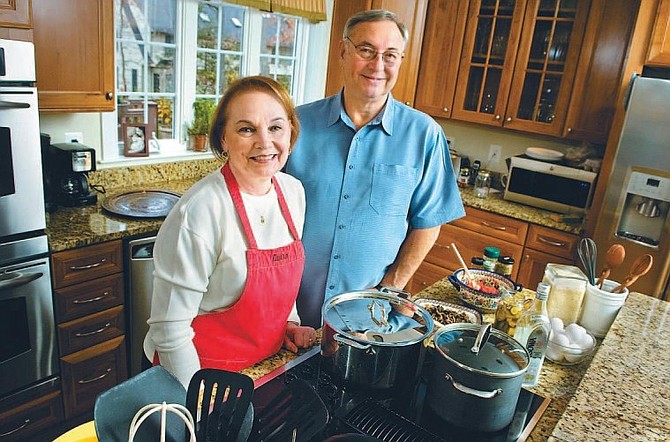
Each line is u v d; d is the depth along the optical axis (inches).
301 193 51.3
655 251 99.1
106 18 86.4
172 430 25.8
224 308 45.1
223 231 42.1
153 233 88.1
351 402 36.9
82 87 86.0
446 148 67.2
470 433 35.5
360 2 126.1
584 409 35.4
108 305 86.0
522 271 122.4
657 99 94.7
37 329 77.9
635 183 99.1
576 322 53.6
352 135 62.6
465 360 35.2
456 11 132.3
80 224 84.4
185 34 111.3
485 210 125.2
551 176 121.4
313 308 65.6
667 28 96.0
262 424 28.2
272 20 127.7
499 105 130.9
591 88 117.3
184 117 117.2
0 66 66.6
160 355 42.3
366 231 63.4
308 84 141.0
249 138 40.4
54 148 89.3
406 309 42.7
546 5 120.4
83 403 87.5
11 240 73.2
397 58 58.2
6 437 79.5
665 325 49.8
